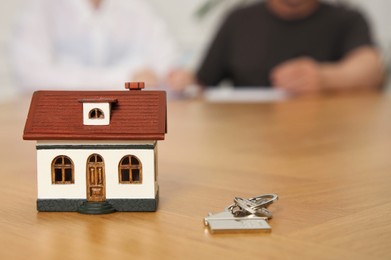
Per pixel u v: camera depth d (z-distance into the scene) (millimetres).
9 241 514
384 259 458
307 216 597
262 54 3025
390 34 3623
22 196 708
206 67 3148
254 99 2289
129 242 507
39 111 638
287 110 1850
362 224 565
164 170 876
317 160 968
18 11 3396
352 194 710
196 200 677
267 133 1320
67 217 602
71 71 3037
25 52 3070
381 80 2863
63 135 617
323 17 2984
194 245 496
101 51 3252
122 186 621
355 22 2990
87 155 621
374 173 853
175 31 3684
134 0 3305
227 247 489
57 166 630
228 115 1717
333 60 3014
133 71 3041
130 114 633
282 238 516
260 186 761
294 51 3000
